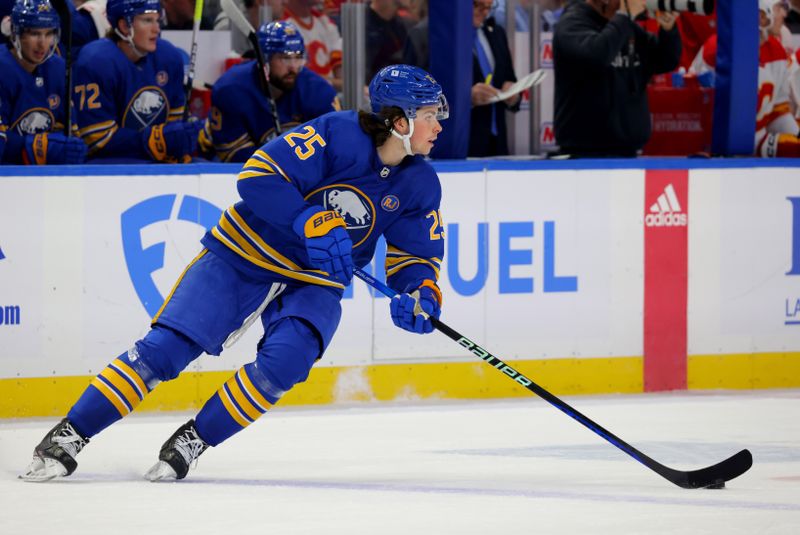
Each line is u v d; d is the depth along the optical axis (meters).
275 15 21.16
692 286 19.84
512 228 19.08
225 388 12.09
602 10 20.28
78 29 20.16
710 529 9.78
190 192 17.86
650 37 20.73
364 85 20.73
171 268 17.86
